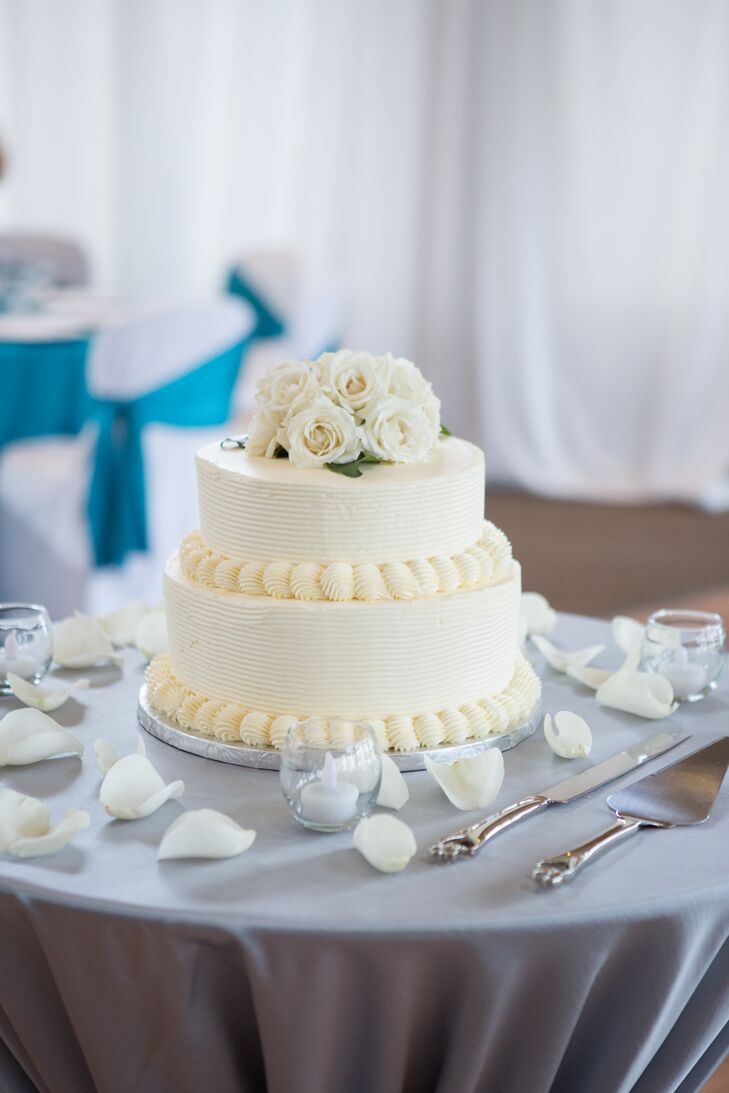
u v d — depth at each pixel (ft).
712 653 4.33
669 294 14.48
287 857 3.39
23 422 8.33
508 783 3.77
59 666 4.58
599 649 4.58
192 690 4.02
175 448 9.14
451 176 15.23
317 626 3.76
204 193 16.20
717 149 13.88
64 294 11.56
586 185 14.58
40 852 3.36
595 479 15.30
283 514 3.83
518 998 3.18
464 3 14.67
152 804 3.54
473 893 3.24
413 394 4.03
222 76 15.79
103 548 8.82
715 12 13.60
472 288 15.48
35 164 16.60
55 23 16.10
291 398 4.03
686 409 14.69
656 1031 3.29
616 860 3.39
